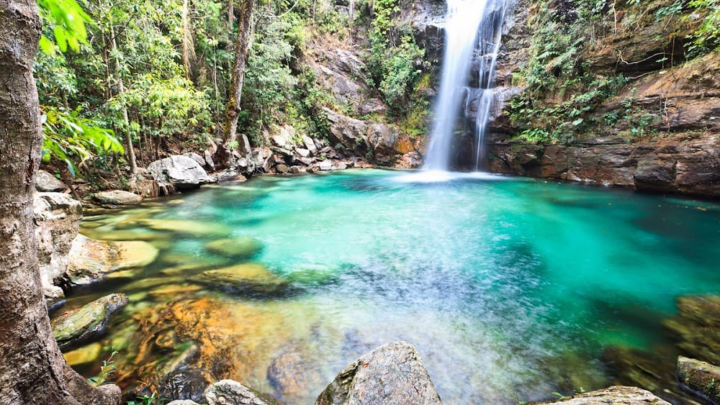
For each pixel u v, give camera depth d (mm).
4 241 1157
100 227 6395
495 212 8672
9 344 1189
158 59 8812
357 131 17141
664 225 7473
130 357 2787
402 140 17656
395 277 4805
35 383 1304
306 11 18375
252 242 6125
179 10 9219
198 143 12039
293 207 9070
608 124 11617
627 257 5750
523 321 3707
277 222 7578
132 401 2316
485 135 15578
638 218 8008
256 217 7953
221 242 6035
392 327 3490
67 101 7355
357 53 19328
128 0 7156
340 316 3654
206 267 4828
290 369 2777
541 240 6613
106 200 8008
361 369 1801
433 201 9938
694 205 8875
